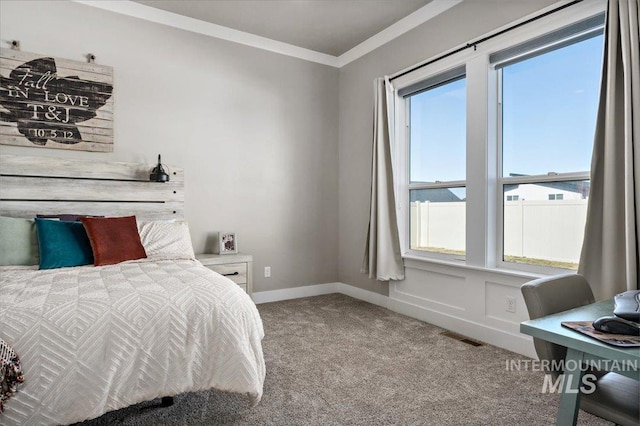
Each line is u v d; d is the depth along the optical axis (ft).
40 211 9.50
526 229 8.68
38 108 9.52
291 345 8.80
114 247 8.33
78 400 4.60
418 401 6.26
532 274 8.16
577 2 7.38
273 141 13.16
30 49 9.46
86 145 10.08
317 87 14.06
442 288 10.30
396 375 7.23
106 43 10.37
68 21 9.89
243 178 12.60
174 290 5.80
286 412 5.90
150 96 11.01
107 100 10.36
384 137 11.82
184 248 9.78
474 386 6.79
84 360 4.71
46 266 7.64
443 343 8.96
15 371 4.34
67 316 4.89
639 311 3.52
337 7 10.77
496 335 8.82
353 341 9.07
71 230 8.29
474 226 9.43
